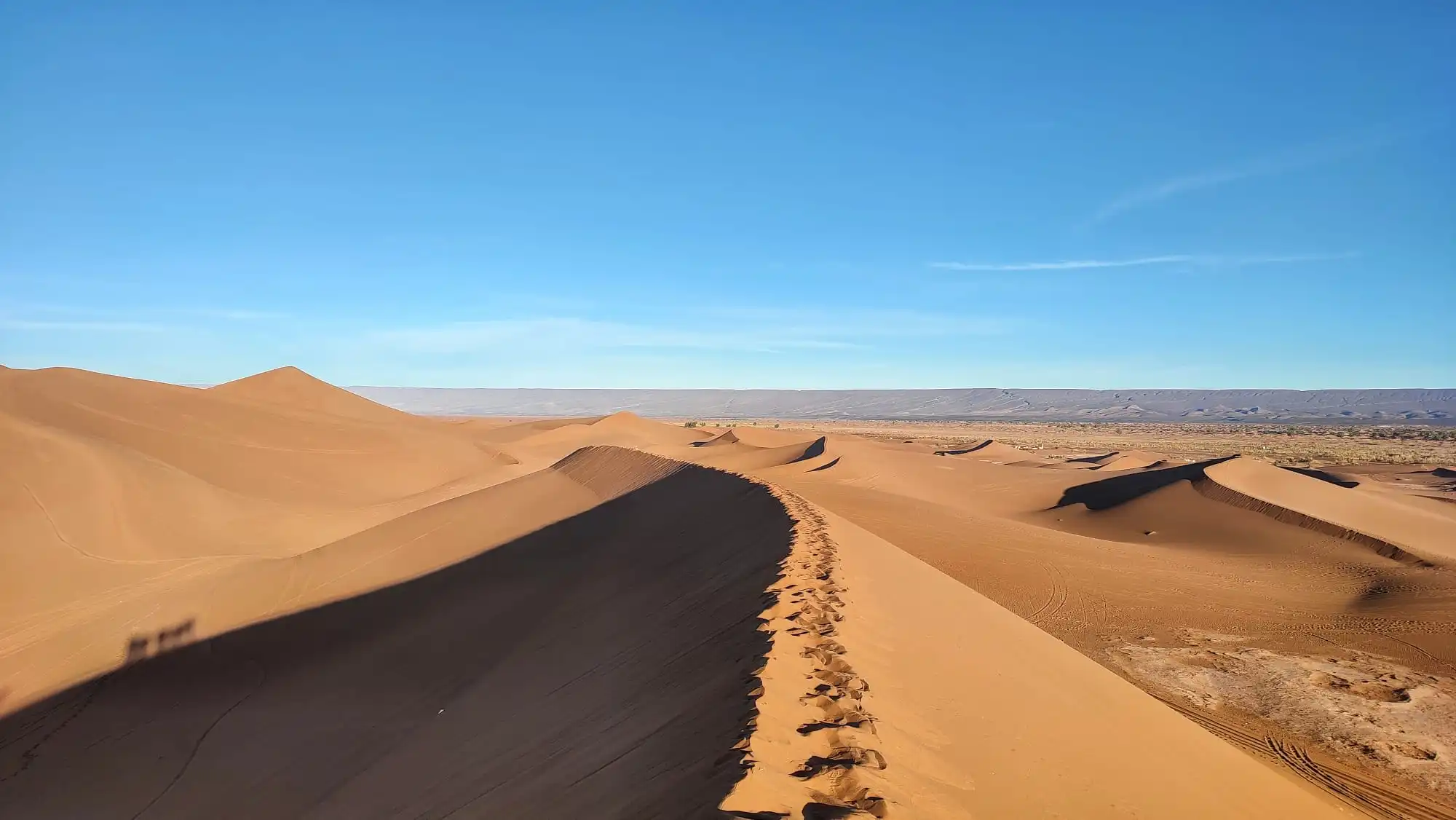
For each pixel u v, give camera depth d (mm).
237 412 51188
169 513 28219
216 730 13555
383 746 11328
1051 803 5695
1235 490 37000
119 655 17797
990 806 5355
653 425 98000
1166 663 16547
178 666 17297
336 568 24031
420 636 17422
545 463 68188
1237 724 13406
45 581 21703
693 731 6293
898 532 28406
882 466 50938
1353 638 18391
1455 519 39906
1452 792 10977
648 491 28953
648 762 6137
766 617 8953
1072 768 6434
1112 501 42375
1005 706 7473
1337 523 31359
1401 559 27031
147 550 25281
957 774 5723
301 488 42219
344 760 11242
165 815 10531
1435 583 22922
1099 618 19891
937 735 6375
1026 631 11219
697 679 7867
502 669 13523
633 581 17094
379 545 26312
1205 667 16328
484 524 28750
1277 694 14820
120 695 15797
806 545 13125
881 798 4832
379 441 53656
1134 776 6672
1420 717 13719
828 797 4898
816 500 34000
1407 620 19516
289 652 17906
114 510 26516
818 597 9805
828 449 54656
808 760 5398
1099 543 30266
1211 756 8141
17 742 13750
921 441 118750
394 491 46500
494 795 7156
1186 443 122000
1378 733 13008
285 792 10453
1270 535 31734
